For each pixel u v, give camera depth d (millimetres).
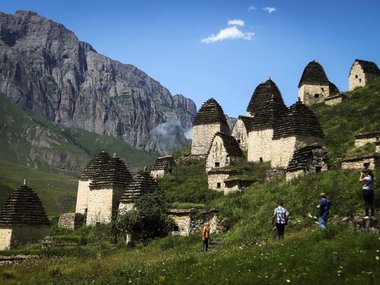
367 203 21344
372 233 17734
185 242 36000
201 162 63344
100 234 46312
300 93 82625
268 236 29766
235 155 56281
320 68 82688
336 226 20312
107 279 21391
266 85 71062
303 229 28141
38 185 182375
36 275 25906
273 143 51656
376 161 35969
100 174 53000
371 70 82312
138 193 45750
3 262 35438
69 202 157000
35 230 45938
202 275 17859
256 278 15758
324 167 39938
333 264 15492
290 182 38500
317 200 31797
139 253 34750
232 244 30531
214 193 49406
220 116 66875
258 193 40438
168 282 18094
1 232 45000
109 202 50906
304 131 49875
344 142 51562
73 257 34625
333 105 70500
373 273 14047
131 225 40188
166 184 57250
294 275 15164
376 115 57594
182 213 41250
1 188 134000
